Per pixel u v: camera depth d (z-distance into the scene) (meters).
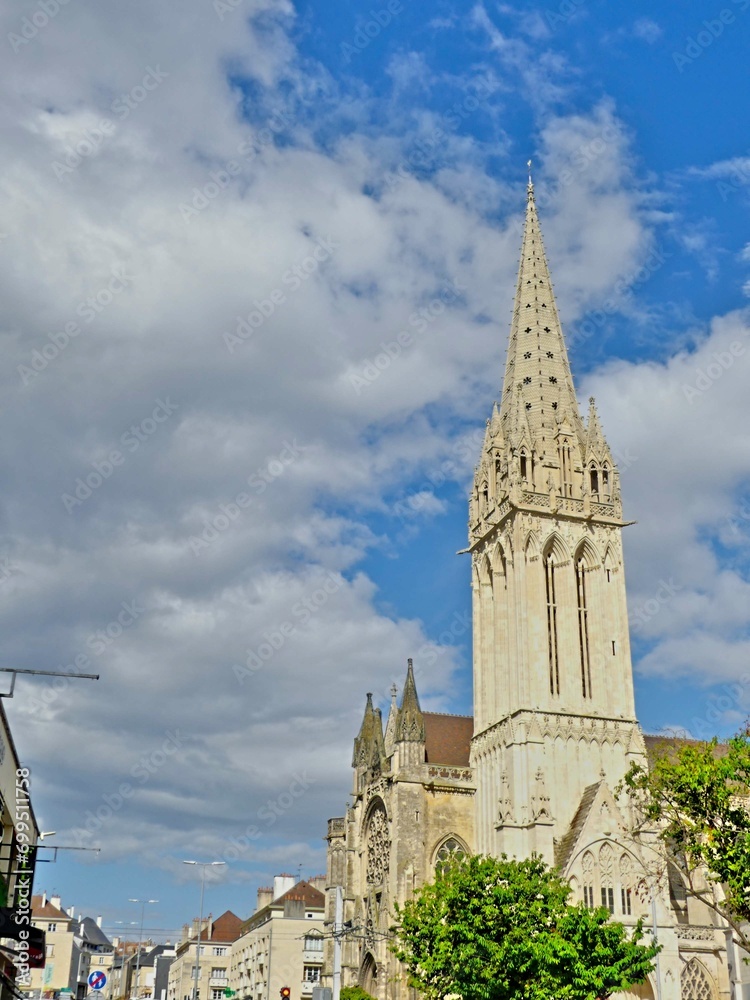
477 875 79.75
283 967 171.12
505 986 73.06
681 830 67.44
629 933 101.12
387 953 112.19
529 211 141.75
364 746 133.12
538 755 110.19
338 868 132.38
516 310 136.38
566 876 101.81
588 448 125.12
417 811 115.94
